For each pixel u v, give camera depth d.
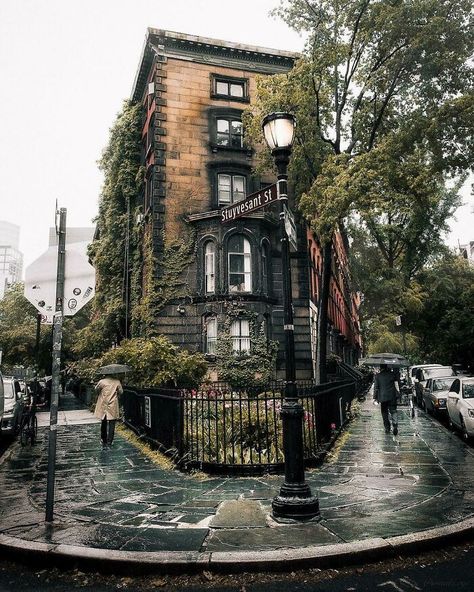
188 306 20.56
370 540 4.66
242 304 20.38
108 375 11.59
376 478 7.35
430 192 15.77
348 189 15.45
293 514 5.34
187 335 20.33
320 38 18.09
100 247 26.84
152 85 22.48
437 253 34.59
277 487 6.92
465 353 29.95
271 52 23.52
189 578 4.25
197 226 21.09
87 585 4.18
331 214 15.96
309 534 4.91
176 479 7.60
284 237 6.13
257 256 20.95
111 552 4.49
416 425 14.20
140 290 23.52
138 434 12.02
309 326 22.31
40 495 6.72
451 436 11.80
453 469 7.93
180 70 22.39
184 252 20.89
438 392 16.36
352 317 59.66
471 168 15.55
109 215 26.48
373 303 33.53
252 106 21.14
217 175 21.89
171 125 21.78
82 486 7.21
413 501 6.04
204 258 20.95
